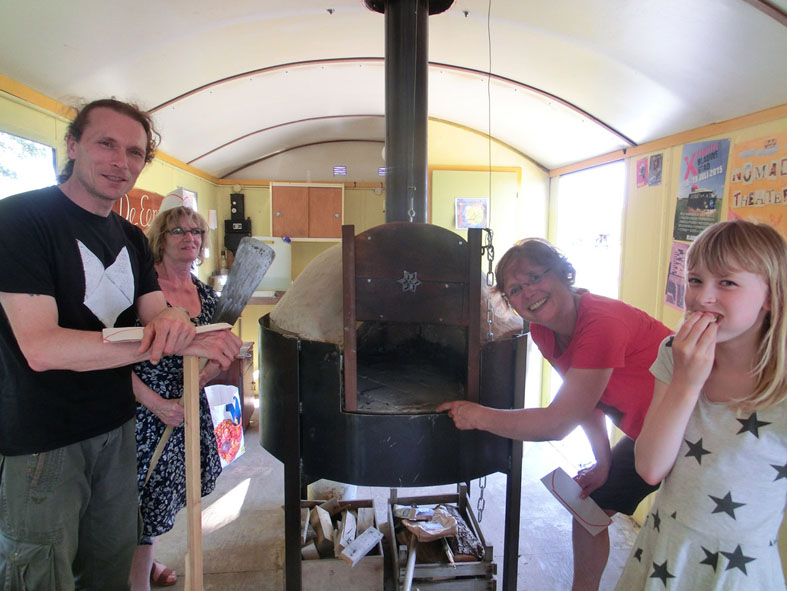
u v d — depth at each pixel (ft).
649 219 7.10
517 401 4.27
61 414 3.49
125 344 3.04
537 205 10.06
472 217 9.78
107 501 3.97
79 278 3.48
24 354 3.02
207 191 10.85
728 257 2.62
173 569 6.27
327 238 11.18
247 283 4.15
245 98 7.77
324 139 11.32
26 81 5.09
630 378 4.23
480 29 5.72
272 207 11.05
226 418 9.00
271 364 4.27
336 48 6.49
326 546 5.49
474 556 5.37
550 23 5.24
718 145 5.73
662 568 3.08
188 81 6.55
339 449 3.90
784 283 2.60
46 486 3.44
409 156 4.90
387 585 5.43
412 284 3.76
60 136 5.72
